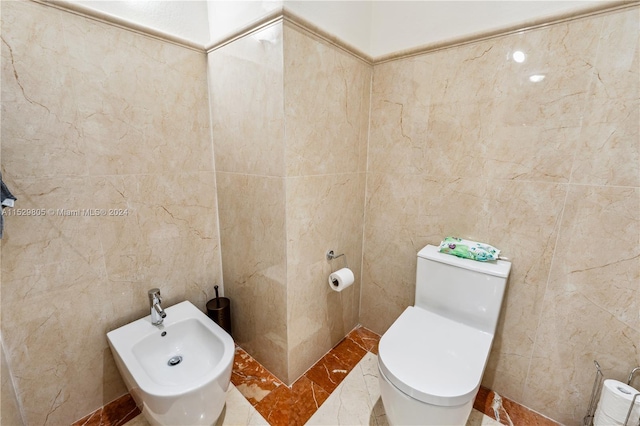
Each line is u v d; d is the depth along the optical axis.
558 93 1.07
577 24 1.00
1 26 0.89
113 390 1.34
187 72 1.35
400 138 1.51
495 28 1.15
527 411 1.34
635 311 1.04
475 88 1.24
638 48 0.92
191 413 1.00
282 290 1.32
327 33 1.20
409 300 1.66
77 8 1.01
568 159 1.09
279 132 1.14
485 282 1.21
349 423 1.27
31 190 1.00
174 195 1.40
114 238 1.23
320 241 1.44
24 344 1.06
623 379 1.10
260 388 1.44
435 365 1.03
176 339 1.30
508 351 1.36
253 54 1.16
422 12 1.33
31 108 0.97
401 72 1.44
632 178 0.98
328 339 1.68
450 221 1.42
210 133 1.49
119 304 1.29
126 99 1.18
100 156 1.14
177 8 1.28
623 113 0.97
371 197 1.69
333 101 1.33
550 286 1.20
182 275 1.50
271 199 1.25
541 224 1.18
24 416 1.10
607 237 1.06
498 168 1.24
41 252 1.05
